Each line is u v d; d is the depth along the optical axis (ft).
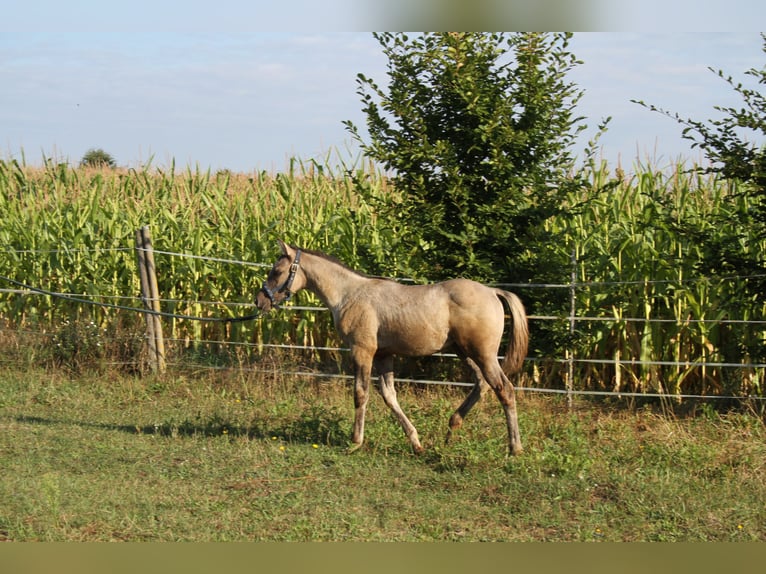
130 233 49.14
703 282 36.24
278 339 45.65
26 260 51.08
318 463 28.76
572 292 36.52
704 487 25.61
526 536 22.25
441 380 39.58
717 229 36.17
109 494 25.18
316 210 48.67
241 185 57.57
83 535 21.80
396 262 40.06
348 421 33.17
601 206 41.04
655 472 26.73
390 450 30.09
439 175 36.58
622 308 38.42
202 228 48.24
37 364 44.42
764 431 31.30
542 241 36.45
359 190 37.88
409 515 23.84
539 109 35.17
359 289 29.78
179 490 25.79
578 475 26.48
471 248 35.99
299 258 30.63
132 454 29.84
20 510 23.45
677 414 35.27
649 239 38.55
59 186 58.18
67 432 32.94
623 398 37.52
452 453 28.96
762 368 35.99
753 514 23.35
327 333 44.70
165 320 47.60
